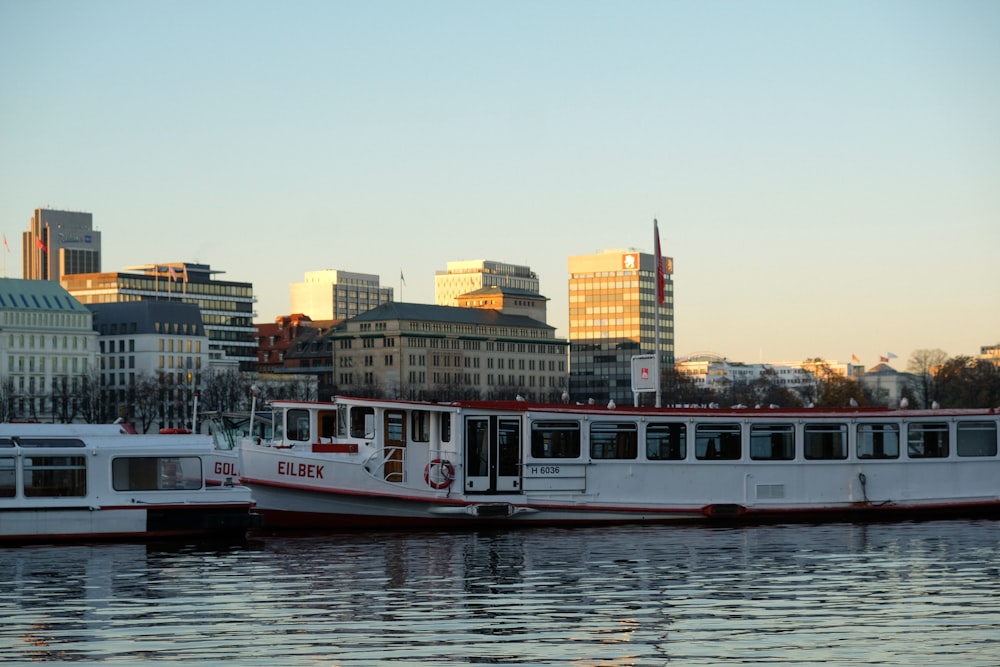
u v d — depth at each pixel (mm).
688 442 77812
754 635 43375
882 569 58156
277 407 77125
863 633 43625
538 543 67812
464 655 40594
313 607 48594
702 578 55562
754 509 78312
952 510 81125
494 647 41656
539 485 75688
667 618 46312
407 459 74688
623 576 56156
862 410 80500
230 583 54312
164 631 44094
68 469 68000
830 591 52062
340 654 40688
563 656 40500
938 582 54375
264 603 49406
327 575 56500
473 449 75312
